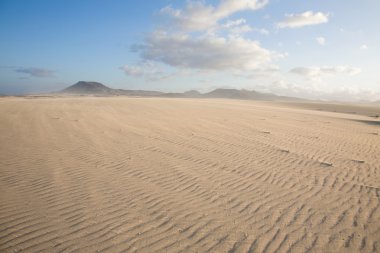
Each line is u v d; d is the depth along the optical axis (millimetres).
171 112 23875
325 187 6559
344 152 10398
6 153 8562
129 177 6863
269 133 14078
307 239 4340
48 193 5758
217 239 4277
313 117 26422
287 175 7363
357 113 46312
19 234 4223
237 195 5969
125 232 4383
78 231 4359
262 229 4605
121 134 12250
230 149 10164
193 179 6867
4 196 5543
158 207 5293
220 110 28844
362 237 4438
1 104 24922
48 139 10703
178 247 4039
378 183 6922
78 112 20359
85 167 7500
